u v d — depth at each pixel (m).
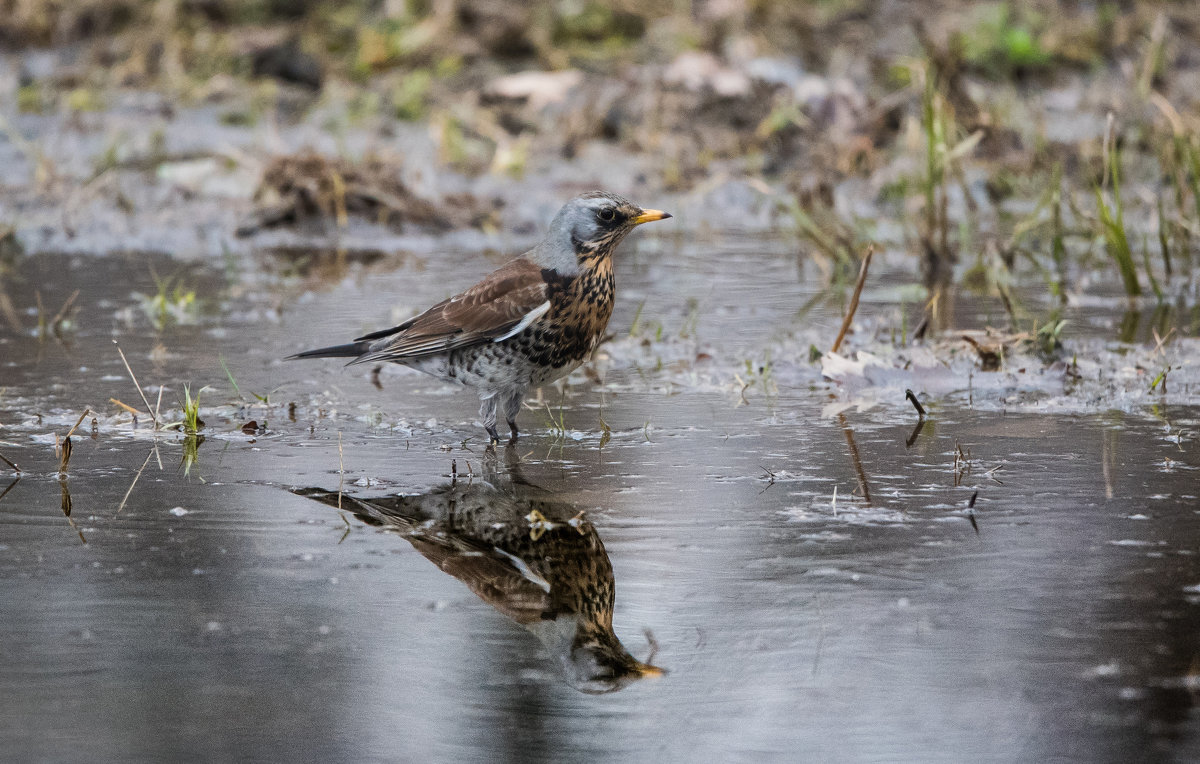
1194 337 13.41
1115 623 6.85
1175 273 16.70
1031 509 8.58
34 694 6.23
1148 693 6.16
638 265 17.94
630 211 10.59
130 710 6.08
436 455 10.05
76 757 5.69
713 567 7.66
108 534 8.25
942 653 6.57
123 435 10.53
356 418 11.17
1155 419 10.79
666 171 21.92
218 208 20.38
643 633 6.84
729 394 11.93
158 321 14.58
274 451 10.14
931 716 6.00
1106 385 11.88
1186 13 27.12
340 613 7.11
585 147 22.86
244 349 13.43
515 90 24.36
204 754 5.74
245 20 27.50
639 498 8.94
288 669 6.49
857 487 9.12
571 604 7.23
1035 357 12.75
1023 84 25.12
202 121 24.06
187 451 10.12
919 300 15.63
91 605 7.17
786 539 8.10
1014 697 6.14
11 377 12.20
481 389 10.66
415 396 11.95
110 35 27.22
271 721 6.00
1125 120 22.61
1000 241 17.28
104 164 21.20
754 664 6.52
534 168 22.17
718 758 5.71
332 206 19.89
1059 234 17.42
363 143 22.83
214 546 8.06
